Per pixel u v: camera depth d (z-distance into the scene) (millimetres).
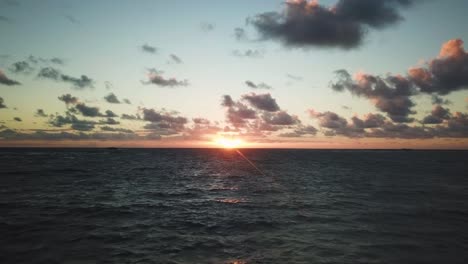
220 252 11195
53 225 14820
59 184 30750
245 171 51375
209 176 42594
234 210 19016
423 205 20203
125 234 13508
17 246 11648
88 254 10891
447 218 16422
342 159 102938
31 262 10055
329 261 10234
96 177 38562
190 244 12141
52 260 10273
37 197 22828
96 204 20406
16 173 41594
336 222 15680
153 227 14805
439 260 10328
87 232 13719
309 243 12195
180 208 19641
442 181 34750
